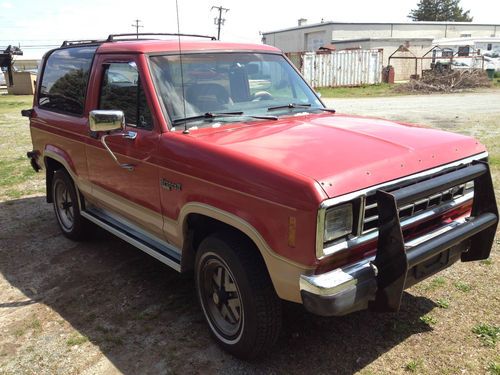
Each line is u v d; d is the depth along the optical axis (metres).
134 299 4.26
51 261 5.12
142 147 3.77
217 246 3.21
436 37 57.50
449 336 3.53
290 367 3.28
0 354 3.57
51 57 5.63
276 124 3.79
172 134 3.57
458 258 3.59
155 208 3.81
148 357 3.46
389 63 35.03
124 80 4.08
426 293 4.12
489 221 3.38
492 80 31.89
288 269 2.79
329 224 2.67
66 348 3.60
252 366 3.31
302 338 3.58
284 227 2.76
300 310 3.93
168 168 3.53
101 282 4.60
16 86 31.97
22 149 11.28
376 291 2.85
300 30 57.47
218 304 3.48
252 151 3.09
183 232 3.56
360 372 3.19
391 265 2.76
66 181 5.27
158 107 3.69
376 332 3.62
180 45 4.02
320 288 2.64
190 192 3.37
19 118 18.14
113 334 3.74
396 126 3.77
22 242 5.66
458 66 33.81
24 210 6.82
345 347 3.46
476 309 3.86
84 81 4.73
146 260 5.07
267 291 3.07
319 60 29.25
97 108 4.50
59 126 5.10
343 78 30.31
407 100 21.45
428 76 27.41
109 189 4.41
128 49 4.05
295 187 2.69
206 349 3.52
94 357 3.48
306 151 3.05
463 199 3.44
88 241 5.61
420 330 3.61
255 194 2.88
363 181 2.79
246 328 3.15
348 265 2.83
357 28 52.91
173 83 3.86
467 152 3.42
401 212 3.03
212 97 3.98
